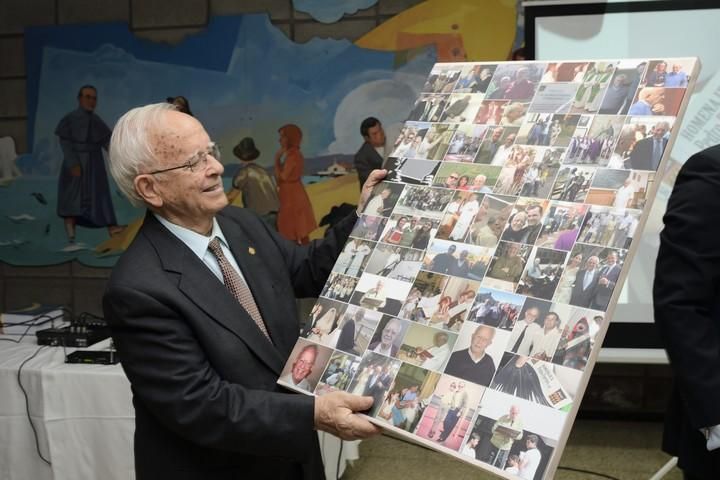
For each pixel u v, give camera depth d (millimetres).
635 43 2207
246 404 1053
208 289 1136
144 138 1102
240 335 1141
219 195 1155
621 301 2307
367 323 1129
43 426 2193
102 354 2258
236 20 3182
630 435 2914
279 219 3252
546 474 822
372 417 1021
